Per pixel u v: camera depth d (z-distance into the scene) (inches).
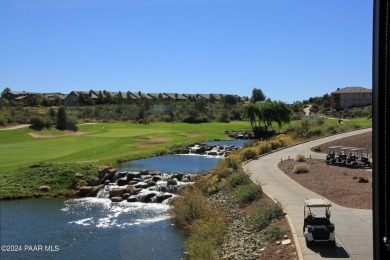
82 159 1975.9
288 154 1846.7
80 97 5585.6
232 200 1027.9
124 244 832.9
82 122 4005.9
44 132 3051.2
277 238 650.2
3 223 1044.5
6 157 1998.0
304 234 599.5
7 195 1391.5
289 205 851.4
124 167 1937.7
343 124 2672.2
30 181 1542.8
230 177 1258.0
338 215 743.1
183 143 2822.3
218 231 778.2
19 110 3848.4
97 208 1225.4
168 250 779.4
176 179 1571.1
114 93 6845.5
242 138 3511.3
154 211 1162.0
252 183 1104.2
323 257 526.0
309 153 1855.3
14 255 790.5
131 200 1326.3
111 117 4355.3
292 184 1127.0
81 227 993.5
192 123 4397.1
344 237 609.3
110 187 1487.5
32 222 1051.9
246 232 754.2
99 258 757.3
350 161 1430.9
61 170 1638.8
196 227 846.5
